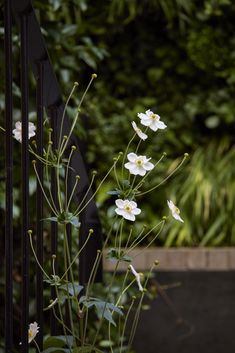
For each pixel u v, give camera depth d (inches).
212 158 228.4
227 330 193.2
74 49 149.5
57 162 86.7
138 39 238.4
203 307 193.3
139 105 233.9
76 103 151.0
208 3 231.3
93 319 144.9
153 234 214.8
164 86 237.0
